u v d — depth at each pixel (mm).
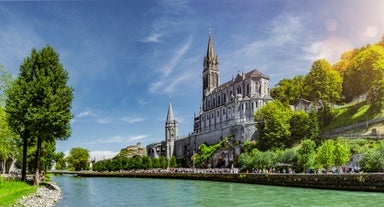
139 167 177875
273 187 62969
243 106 165250
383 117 98125
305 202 39531
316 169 76500
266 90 172250
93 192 61094
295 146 114000
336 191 51688
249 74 178250
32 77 52938
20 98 50188
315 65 132375
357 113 116562
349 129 104812
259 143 125312
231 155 134250
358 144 85375
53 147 88125
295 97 171500
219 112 181500
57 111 51844
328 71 129250
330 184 55625
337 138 95750
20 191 40094
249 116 162625
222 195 50375
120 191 62969
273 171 88438
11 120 50312
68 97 54344
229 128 149375
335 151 70688
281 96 177625
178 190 62375
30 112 49250
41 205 36344
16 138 57688
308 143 82938
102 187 75500
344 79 146875
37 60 53031
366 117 109125
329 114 125500
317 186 57969
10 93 50656
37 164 52938
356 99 131000
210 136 164625
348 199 41312
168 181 97562
